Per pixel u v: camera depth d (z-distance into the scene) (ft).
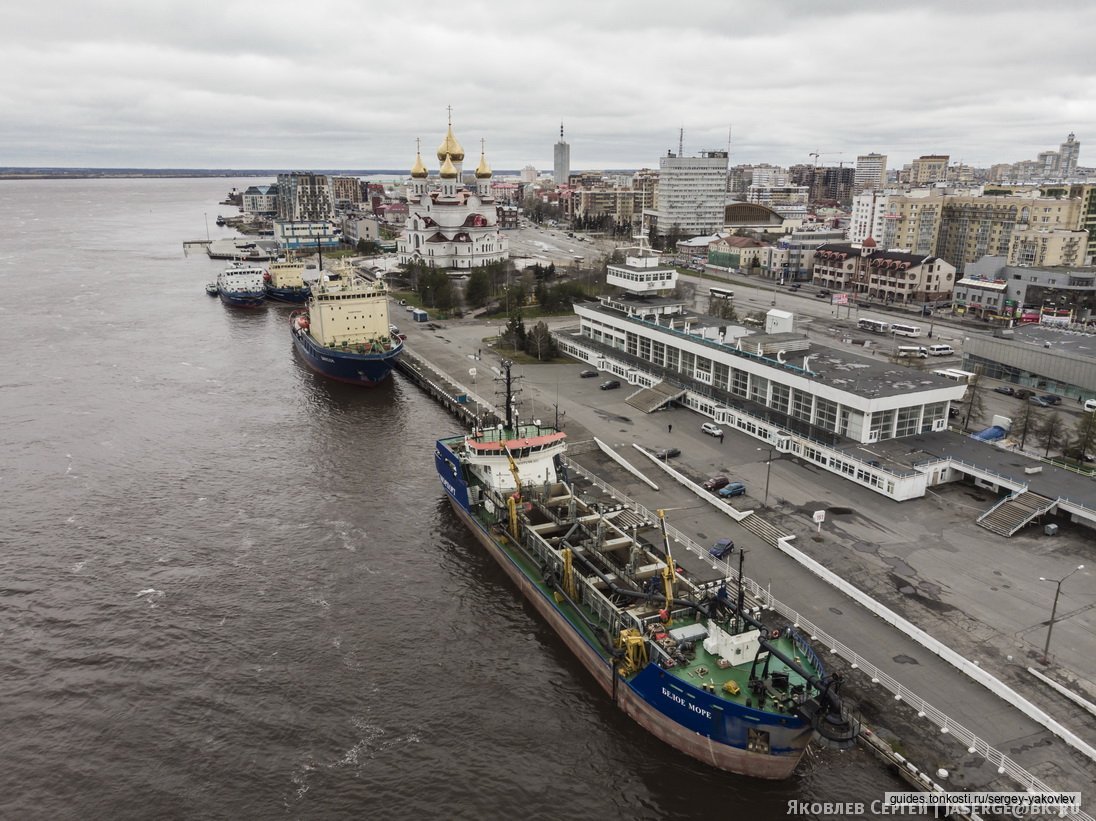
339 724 172.35
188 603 217.56
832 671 175.42
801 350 372.99
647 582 191.72
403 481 302.25
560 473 271.49
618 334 459.73
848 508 259.39
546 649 199.82
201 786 155.63
